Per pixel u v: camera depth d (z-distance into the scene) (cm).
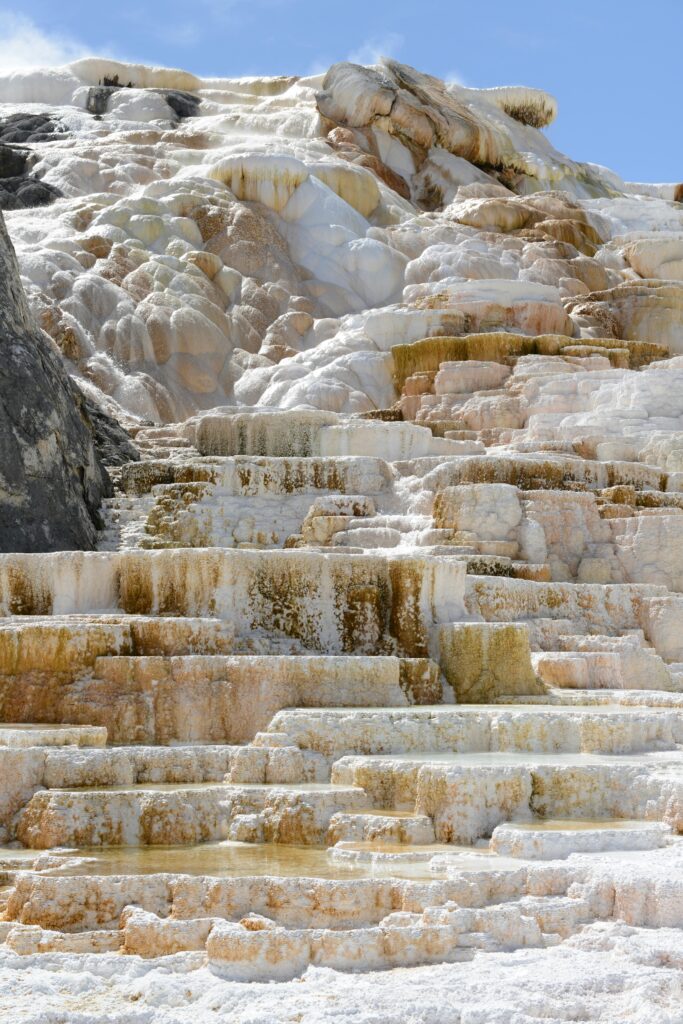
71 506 1609
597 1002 615
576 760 955
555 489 1683
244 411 2067
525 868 756
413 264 3088
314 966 668
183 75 4409
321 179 3334
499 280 2638
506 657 1240
